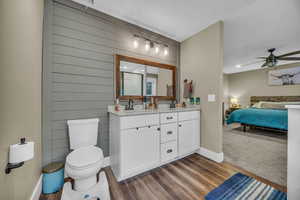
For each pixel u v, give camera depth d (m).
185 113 1.99
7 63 0.75
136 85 2.08
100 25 1.77
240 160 1.97
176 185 1.39
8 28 0.76
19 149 0.73
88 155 1.25
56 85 1.48
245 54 3.60
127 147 1.45
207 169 1.71
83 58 1.64
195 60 2.32
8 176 0.76
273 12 1.80
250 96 5.48
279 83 4.64
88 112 1.68
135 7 1.67
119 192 1.29
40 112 1.34
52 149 1.46
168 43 2.49
